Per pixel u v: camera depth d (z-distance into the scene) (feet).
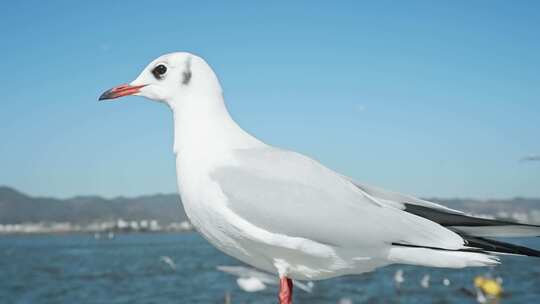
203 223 1.72
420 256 1.63
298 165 1.68
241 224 1.65
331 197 1.64
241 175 1.66
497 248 1.60
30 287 10.27
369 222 1.62
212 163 1.70
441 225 1.66
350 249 1.64
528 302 7.18
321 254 1.65
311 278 1.74
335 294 7.81
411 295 7.76
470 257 1.60
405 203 1.73
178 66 1.79
